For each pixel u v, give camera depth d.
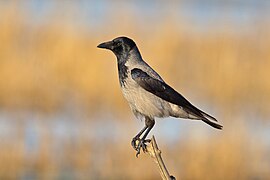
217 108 16.12
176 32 17.98
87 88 15.70
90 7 25.05
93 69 16.19
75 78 16.23
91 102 15.33
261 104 16.08
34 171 12.70
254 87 16.77
